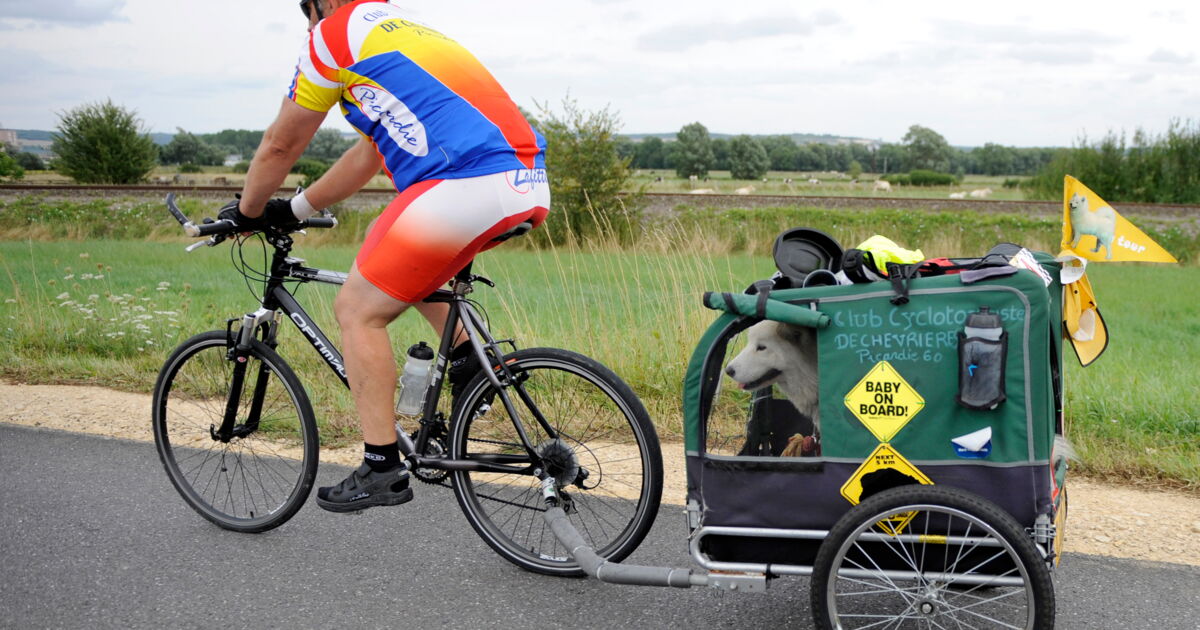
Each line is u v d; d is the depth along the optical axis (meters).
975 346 2.41
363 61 2.95
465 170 2.91
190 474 4.15
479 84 3.00
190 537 3.75
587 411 3.57
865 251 2.73
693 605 3.17
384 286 3.08
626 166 18.20
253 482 4.07
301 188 3.62
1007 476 2.46
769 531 2.71
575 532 3.24
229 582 3.35
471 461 3.38
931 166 95.00
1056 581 3.27
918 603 2.60
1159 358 7.02
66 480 4.38
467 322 3.35
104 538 3.73
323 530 3.83
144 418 5.43
